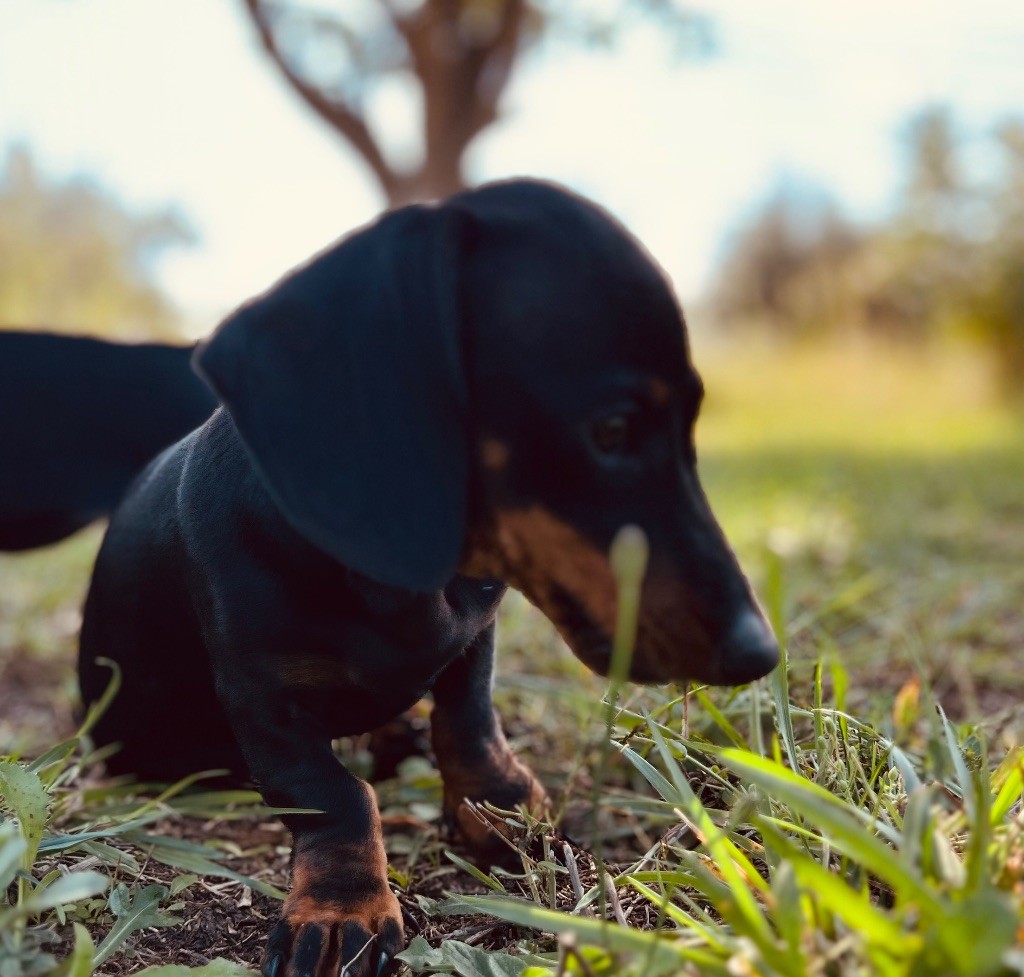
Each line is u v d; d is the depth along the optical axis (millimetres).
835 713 351
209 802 410
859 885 286
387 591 317
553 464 283
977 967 209
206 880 370
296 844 327
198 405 513
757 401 4121
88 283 3617
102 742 448
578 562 284
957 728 387
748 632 278
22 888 303
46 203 3598
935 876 255
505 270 288
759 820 278
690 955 245
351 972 293
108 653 423
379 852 323
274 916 349
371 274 286
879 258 4379
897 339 4426
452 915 347
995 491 1351
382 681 333
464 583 341
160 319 3609
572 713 522
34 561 980
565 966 257
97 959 305
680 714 439
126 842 376
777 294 5867
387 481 277
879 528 1039
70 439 513
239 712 336
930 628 660
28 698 626
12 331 516
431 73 2115
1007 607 766
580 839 420
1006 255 3670
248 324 282
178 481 375
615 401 280
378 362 281
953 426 2848
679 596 278
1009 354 3688
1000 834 271
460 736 385
